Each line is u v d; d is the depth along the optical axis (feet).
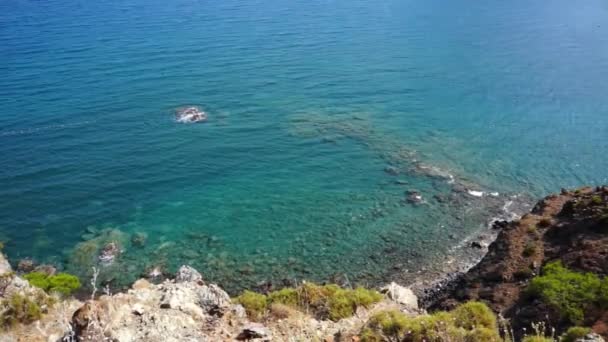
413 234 177.37
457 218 186.39
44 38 390.63
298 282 152.66
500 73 335.88
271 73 331.98
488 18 473.26
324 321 61.87
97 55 353.72
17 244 169.89
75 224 181.57
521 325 104.68
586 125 260.62
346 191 204.74
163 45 381.19
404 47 388.37
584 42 396.57
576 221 142.72
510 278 130.62
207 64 344.49
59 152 226.58
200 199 199.21
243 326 55.11
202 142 240.94
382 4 529.45
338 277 156.04
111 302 51.62
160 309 53.83
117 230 178.50
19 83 298.35
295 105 286.05
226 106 282.15
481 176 216.13
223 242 173.37
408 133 255.29
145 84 306.14
